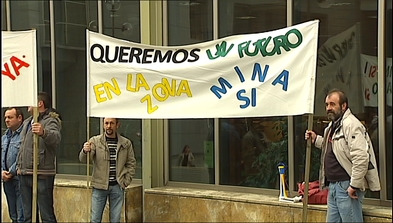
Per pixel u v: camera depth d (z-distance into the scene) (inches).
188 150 302.0
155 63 219.8
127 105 222.5
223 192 283.3
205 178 296.2
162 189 296.7
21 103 223.5
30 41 222.8
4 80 224.1
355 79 249.4
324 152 222.2
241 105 200.5
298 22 266.2
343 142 211.2
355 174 205.0
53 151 263.4
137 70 221.3
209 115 207.3
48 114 260.7
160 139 307.9
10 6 369.1
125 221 294.0
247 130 281.3
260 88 196.1
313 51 185.9
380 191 238.5
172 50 217.8
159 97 218.1
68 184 311.7
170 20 308.5
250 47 198.8
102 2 327.9
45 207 262.1
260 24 277.6
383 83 238.5
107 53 225.8
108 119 249.0
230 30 287.4
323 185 225.0
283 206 250.1
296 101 188.5
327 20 257.6
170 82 215.9
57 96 346.9
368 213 226.7
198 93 210.8
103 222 293.9
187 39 302.4
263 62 196.1
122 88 223.6
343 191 211.9
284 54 191.8
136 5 316.5
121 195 254.2
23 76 223.1
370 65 244.7
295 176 265.0
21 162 261.9
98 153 248.7
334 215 218.2
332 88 256.7
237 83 201.9
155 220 293.3
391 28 237.9
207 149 295.0
